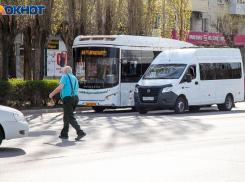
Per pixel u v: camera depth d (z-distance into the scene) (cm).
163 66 2333
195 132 1480
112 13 3203
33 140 1315
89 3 3056
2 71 2683
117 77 2378
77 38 2481
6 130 1128
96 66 2412
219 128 1598
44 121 1964
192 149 1126
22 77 4209
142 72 2506
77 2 3031
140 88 2255
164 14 4412
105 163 947
